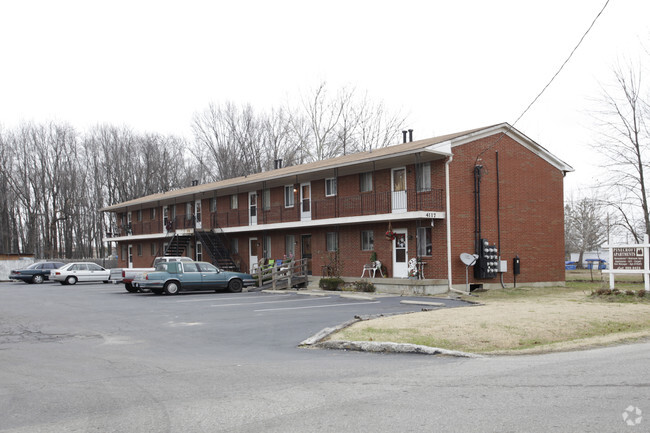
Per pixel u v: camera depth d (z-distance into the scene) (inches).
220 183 1476.4
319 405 250.4
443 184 919.0
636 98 1166.3
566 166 1109.1
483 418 222.4
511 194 1014.4
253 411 243.3
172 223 1549.0
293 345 450.0
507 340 438.6
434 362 362.3
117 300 864.9
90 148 2488.9
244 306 741.3
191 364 366.6
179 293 994.7
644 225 1280.8
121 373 339.3
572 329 486.3
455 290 893.2
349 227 1096.2
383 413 234.1
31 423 234.4
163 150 2500.0
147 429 222.2
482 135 973.8
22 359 393.7
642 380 285.1
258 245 1333.7
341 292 932.6
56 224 2491.4
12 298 936.3
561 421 215.3
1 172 2356.1
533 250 1043.3
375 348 413.7
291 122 2166.6
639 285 1079.0
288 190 1270.9
